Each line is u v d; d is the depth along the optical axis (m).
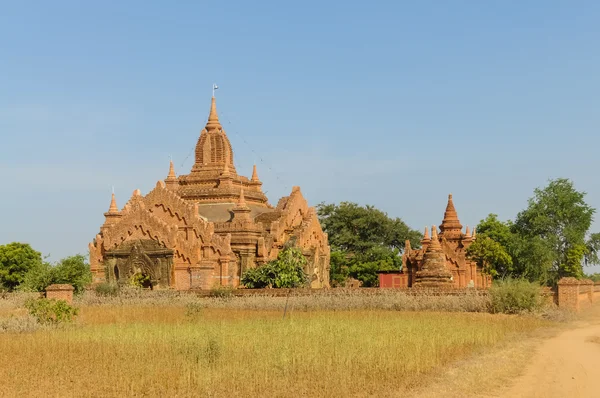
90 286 66.44
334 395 23.42
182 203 71.06
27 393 23.86
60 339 34.91
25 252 81.00
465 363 29.23
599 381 25.78
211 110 82.00
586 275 92.56
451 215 91.12
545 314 48.62
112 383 25.00
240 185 81.38
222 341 32.81
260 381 25.28
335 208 115.38
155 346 32.56
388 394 23.64
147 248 70.44
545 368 28.38
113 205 78.19
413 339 34.19
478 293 54.09
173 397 23.28
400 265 105.31
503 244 89.19
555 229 88.00
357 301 55.19
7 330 39.62
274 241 73.81
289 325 40.75
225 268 69.44
